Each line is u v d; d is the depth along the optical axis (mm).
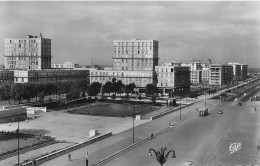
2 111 135875
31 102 188875
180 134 113062
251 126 128500
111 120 142625
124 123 135375
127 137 107625
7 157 82312
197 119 147625
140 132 116062
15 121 137875
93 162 78125
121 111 169250
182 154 86438
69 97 191750
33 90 181875
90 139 99688
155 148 93062
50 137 105250
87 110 170625
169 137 108438
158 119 146500
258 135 110562
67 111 165375
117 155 85312
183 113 166250
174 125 131125
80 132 115625
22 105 171625
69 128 122812
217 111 175500
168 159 81625
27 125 128625
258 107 192875
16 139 103125
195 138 106562
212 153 87688
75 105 189625
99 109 175375
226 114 163750
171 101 196750
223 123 136000
